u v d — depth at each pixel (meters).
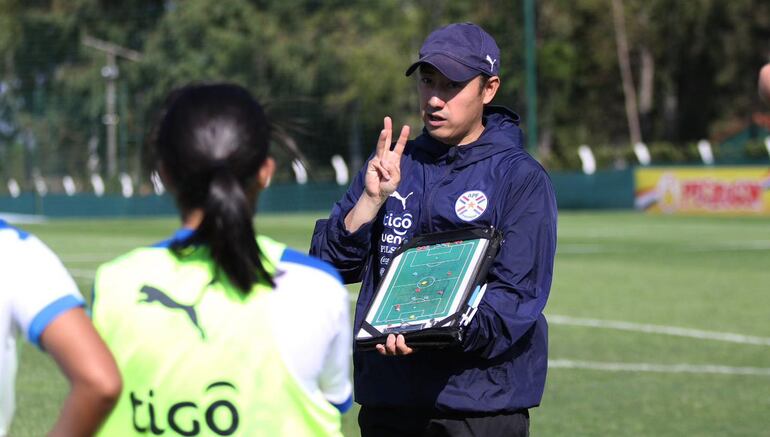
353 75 117.00
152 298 6.96
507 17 110.31
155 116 7.24
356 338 9.56
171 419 6.87
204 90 7.10
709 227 71.12
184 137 6.89
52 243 59.97
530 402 10.48
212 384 6.89
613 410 20.25
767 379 22.84
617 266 45.56
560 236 63.09
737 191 84.69
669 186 89.00
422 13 128.75
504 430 10.45
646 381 22.66
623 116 170.25
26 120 122.19
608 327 29.34
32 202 102.94
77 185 115.50
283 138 7.51
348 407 7.46
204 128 6.89
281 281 7.07
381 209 10.82
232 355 6.91
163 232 71.06
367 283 10.87
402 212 10.70
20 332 6.70
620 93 168.88
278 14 120.44
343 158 109.56
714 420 19.52
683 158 96.81
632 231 67.50
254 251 6.93
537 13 155.38
